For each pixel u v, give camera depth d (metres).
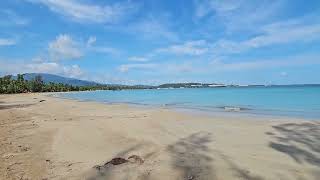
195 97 58.25
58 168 8.16
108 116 22.27
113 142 11.82
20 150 10.38
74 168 8.12
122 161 8.69
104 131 14.56
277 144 11.00
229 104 35.12
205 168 7.95
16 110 29.52
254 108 28.48
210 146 10.87
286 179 7.08
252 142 11.48
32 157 9.39
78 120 19.48
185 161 8.68
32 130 15.02
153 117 20.75
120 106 34.81
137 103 41.75
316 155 9.23
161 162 8.58
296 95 55.94
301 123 16.47
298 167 7.99
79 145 11.27
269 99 43.69
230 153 9.67
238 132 13.90
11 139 12.50
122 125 16.62
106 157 9.34
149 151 10.15
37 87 151.62
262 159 8.86
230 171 7.69
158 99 54.44
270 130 14.28
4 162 8.79
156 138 12.59
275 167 8.02
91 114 24.30
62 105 37.50
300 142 11.29
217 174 7.45
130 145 11.20
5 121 19.17
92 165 8.38
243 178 7.16
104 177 7.31
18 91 127.25
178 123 17.39
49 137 12.98
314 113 23.03
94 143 11.64
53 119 20.31
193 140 12.10
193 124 16.91
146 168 7.98
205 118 19.92
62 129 15.25
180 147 10.74
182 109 28.55
